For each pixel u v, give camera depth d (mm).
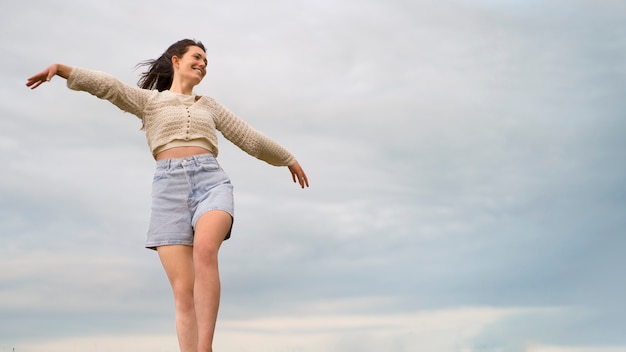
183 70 4207
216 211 3697
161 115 3945
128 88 3918
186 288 3789
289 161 4555
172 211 3824
